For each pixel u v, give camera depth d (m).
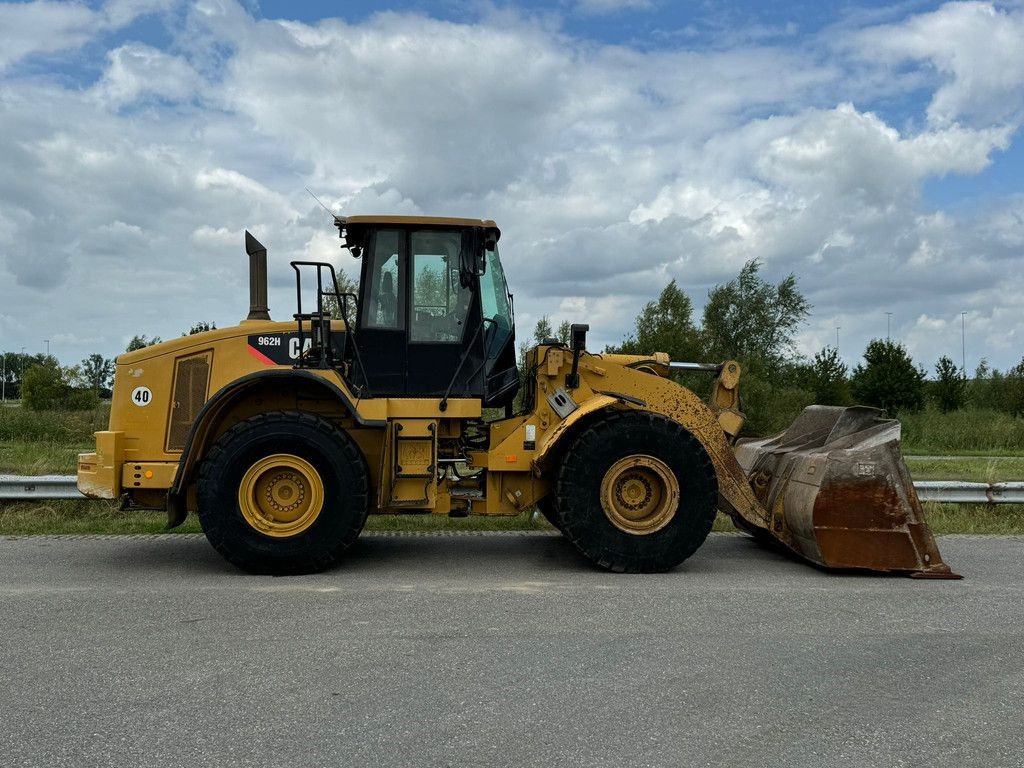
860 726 3.42
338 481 6.21
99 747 3.13
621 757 3.08
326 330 6.61
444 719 3.41
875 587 5.97
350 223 6.73
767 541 7.69
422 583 5.93
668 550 6.41
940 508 9.57
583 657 4.23
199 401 6.71
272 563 6.15
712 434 6.93
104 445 6.53
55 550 7.16
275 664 4.07
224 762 3.01
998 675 4.06
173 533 8.02
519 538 7.99
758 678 3.96
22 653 4.24
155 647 4.34
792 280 33.75
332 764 3.00
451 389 6.75
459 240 6.86
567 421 6.43
